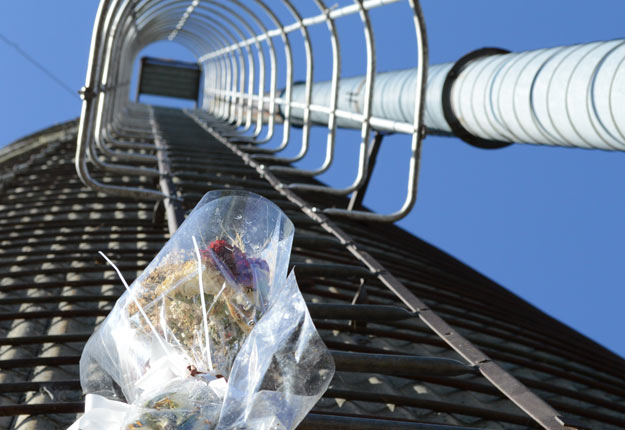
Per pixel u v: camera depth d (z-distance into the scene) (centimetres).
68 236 870
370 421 324
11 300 631
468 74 862
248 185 936
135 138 1594
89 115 645
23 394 449
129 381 236
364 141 848
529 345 798
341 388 482
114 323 237
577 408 581
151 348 233
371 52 814
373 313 472
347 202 1329
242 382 216
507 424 480
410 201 735
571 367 759
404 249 1163
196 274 232
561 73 604
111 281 685
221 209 247
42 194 1124
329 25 919
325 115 1612
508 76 721
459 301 887
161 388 222
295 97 1859
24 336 541
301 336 221
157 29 2139
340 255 891
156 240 841
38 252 789
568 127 610
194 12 1831
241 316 233
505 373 402
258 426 212
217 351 230
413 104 1054
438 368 394
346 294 717
